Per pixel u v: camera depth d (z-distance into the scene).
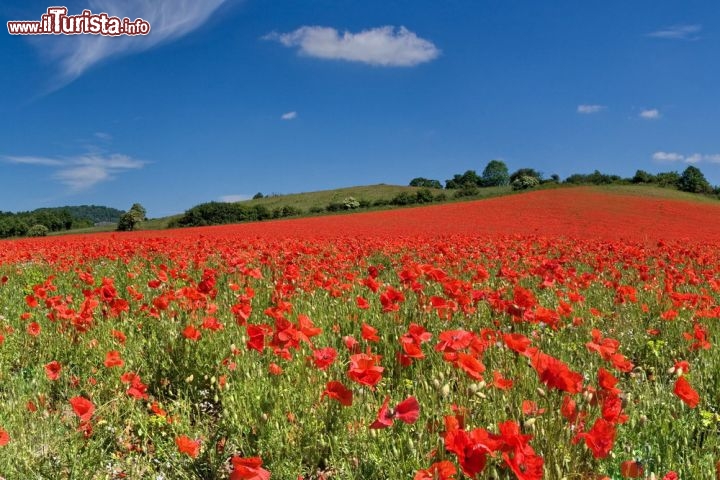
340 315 6.64
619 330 6.70
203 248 14.60
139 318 6.69
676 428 3.78
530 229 35.91
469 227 37.66
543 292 8.61
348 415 3.86
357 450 3.55
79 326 5.59
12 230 74.31
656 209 51.12
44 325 6.57
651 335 6.35
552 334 5.59
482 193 87.94
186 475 3.50
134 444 3.96
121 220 73.88
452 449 2.26
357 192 111.88
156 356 5.44
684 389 2.98
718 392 4.61
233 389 4.45
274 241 19.77
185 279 9.20
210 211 75.19
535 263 11.23
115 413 4.15
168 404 4.67
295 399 4.16
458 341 3.40
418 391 4.14
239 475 2.41
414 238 20.14
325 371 4.41
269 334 4.36
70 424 4.05
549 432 2.97
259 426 3.84
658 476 3.23
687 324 6.43
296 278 7.39
